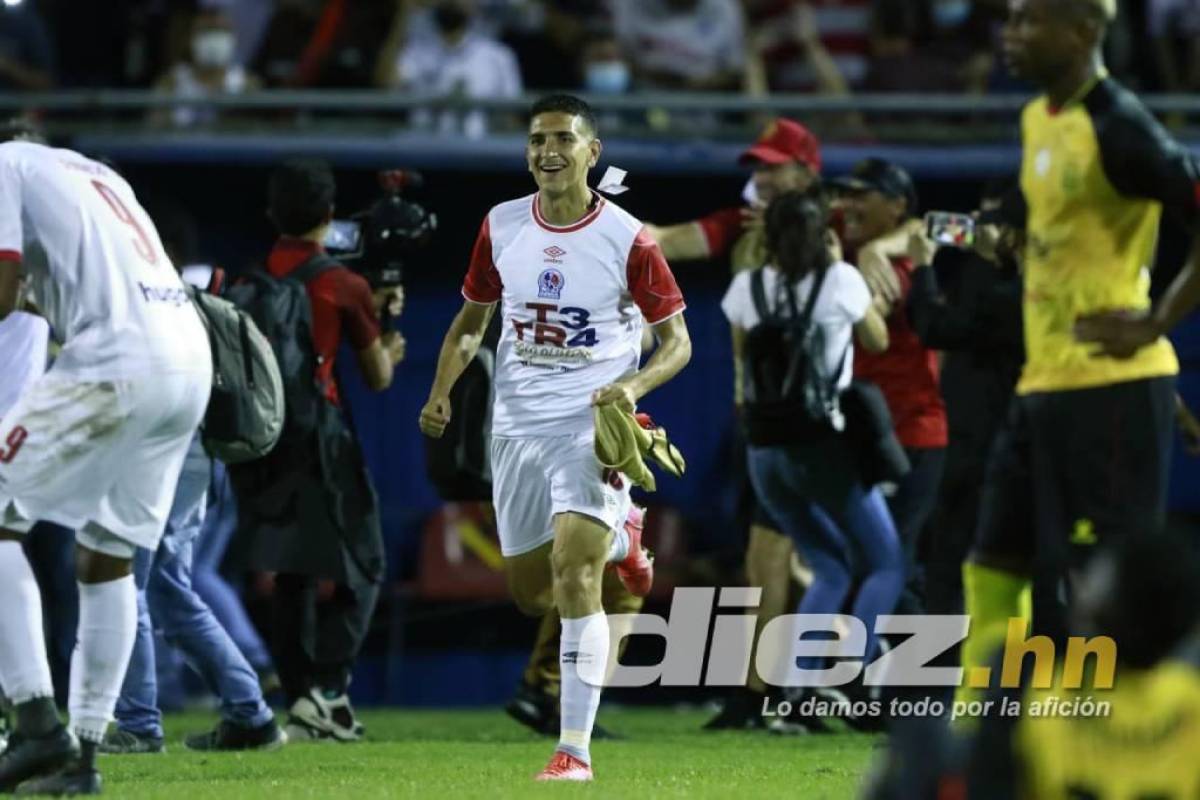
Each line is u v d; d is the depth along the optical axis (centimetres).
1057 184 1753
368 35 4166
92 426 1711
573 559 1934
